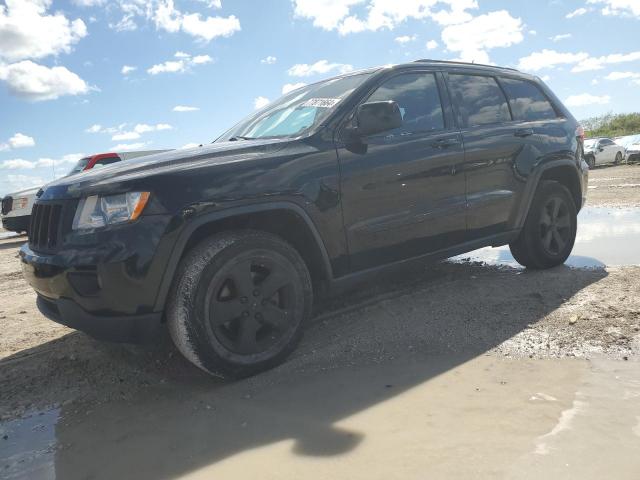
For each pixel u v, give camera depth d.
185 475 2.18
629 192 11.49
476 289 4.45
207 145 3.59
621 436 2.17
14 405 3.01
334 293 3.52
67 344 3.93
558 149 4.91
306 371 3.12
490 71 4.71
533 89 5.08
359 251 3.53
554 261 4.98
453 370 2.96
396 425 2.42
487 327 3.56
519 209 4.63
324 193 3.30
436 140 3.95
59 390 3.17
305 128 3.54
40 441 2.59
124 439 2.53
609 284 4.26
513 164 4.51
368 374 3.01
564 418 2.35
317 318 4.02
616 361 2.90
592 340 3.19
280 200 3.11
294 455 2.25
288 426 2.50
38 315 4.94
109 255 2.71
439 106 4.14
